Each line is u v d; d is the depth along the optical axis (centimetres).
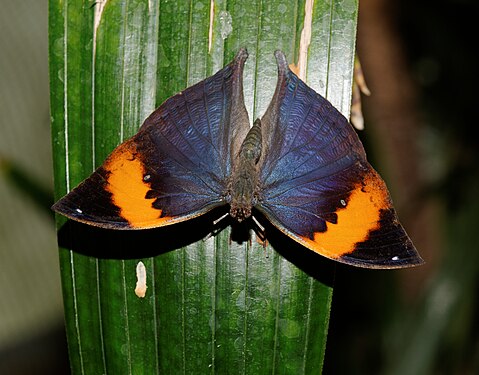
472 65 58
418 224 58
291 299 42
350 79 42
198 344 42
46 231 53
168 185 42
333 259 41
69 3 42
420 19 58
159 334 43
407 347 54
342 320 56
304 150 42
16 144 51
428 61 59
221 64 42
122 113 42
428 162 59
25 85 52
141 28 42
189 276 42
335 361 56
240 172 42
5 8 51
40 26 52
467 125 58
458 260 53
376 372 55
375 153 56
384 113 58
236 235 42
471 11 57
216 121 42
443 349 53
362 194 41
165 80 42
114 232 42
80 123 42
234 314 42
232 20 42
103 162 41
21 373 52
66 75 42
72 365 43
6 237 52
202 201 42
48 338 53
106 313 43
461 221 54
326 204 41
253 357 42
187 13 42
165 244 42
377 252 40
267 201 42
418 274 58
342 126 42
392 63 58
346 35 42
